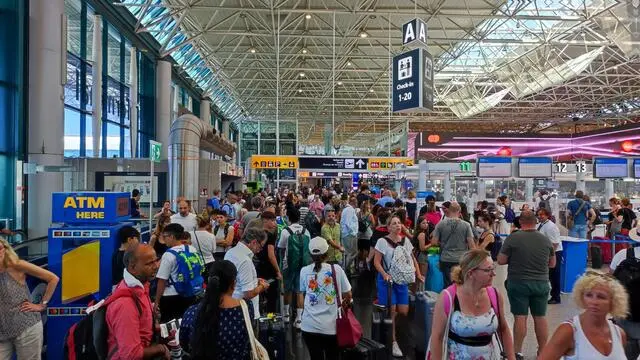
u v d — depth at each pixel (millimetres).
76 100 13352
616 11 15836
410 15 18578
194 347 2600
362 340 4074
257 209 7680
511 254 4273
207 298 2660
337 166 16938
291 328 5625
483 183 12828
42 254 4844
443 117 39125
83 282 3977
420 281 5305
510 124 46094
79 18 13336
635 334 3539
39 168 9258
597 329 2199
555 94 31750
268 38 22344
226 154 18984
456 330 2484
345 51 24062
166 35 20031
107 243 4027
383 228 6844
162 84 19516
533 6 18562
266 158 16656
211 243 5016
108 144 15383
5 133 9820
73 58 13055
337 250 7191
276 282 5531
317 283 3660
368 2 16875
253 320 3727
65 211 4145
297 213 6133
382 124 46812
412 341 4992
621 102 34344
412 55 13086
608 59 25219
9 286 3129
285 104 38312
